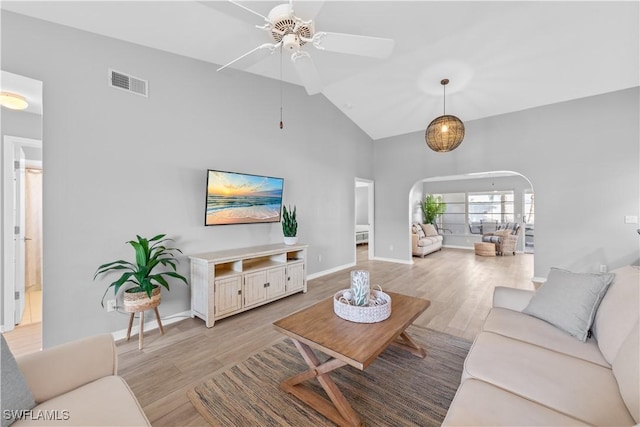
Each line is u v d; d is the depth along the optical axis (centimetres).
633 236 366
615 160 377
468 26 275
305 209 439
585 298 160
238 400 162
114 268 223
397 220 600
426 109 479
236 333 252
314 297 355
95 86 226
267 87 373
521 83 379
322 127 470
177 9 207
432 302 336
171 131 275
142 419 97
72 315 217
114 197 237
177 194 281
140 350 221
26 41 195
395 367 196
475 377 124
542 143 429
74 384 112
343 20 251
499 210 834
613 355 126
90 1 191
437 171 542
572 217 406
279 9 156
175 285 280
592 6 249
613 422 93
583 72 345
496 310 197
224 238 325
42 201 202
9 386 93
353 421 141
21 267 260
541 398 106
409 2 233
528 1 242
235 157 334
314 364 160
